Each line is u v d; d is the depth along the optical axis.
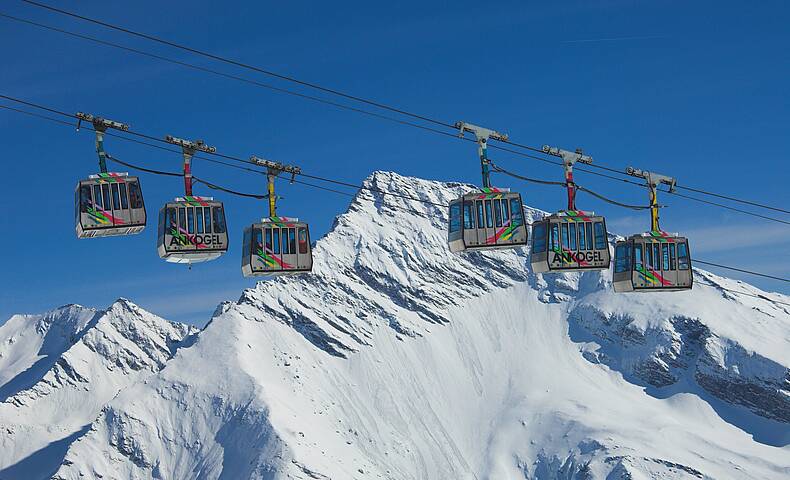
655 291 70.31
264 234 64.69
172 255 61.91
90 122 57.00
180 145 59.97
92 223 60.09
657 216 70.25
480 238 66.38
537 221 67.56
